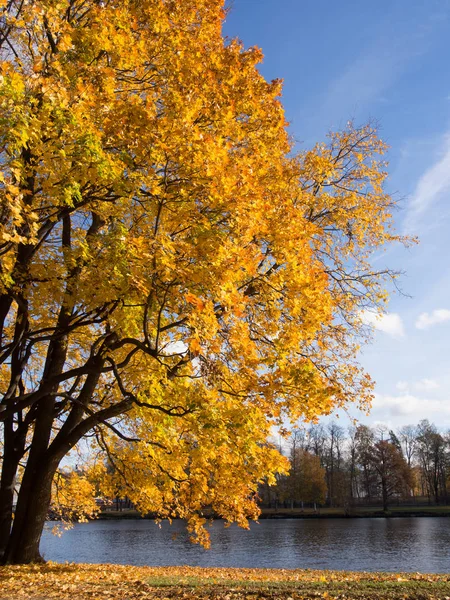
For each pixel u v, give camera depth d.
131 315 7.67
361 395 11.27
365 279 12.44
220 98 7.96
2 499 11.45
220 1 8.54
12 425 11.96
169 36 7.90
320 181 11.57
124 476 12.14
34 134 5.80
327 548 30.09
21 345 10.25
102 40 7.18
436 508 63.81
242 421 7.56
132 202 8.13
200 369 7.54
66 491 14.70
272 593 7.34
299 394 7.68
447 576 10.95
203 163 6.68
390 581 9.70
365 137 12.82
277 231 8.09
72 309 9.57
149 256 6.25
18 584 7.92
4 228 5.73
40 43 7.09
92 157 6.36
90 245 7.79
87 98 6.55
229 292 6.76
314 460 66.19
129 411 11.82
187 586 8.43
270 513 61.91
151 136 6.64
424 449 77.88
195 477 11.24
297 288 8.28
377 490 71.38
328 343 11.80
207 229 6.66
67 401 11.70
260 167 8.44
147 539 36.62
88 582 8.72
